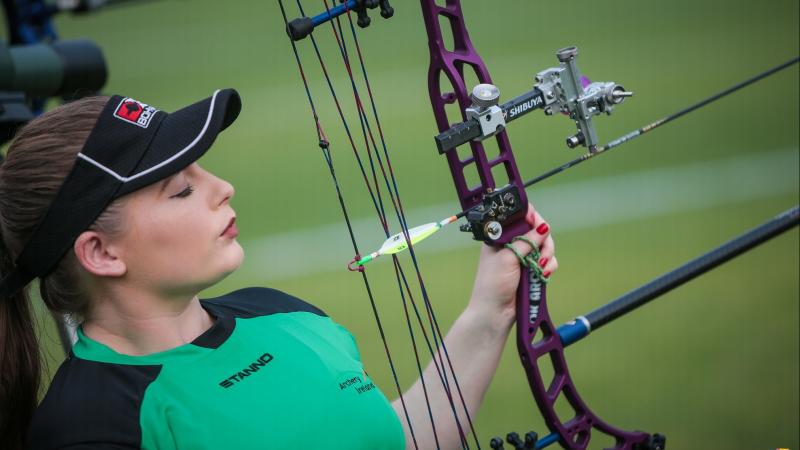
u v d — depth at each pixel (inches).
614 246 843.4
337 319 745.6
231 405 202.7
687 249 818.2
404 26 1768.0
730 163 995.9
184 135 198.1
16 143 199.6
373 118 1317.7
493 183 226.7
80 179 194.7
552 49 1525.6
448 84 1332.4
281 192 1087.6
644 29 1540.4
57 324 262.5
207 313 220.8
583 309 718.5
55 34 458.0
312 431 207.6
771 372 596.4
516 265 232.7
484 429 555.2
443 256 859.4
